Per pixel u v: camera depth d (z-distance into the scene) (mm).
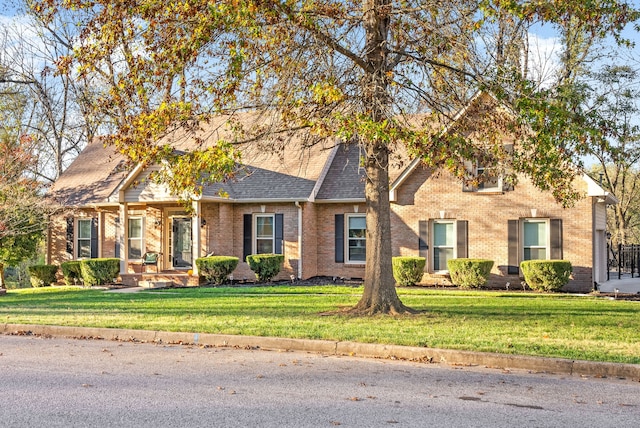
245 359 10508
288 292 22219
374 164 15211
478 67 13844
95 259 27719
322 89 12844
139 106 14211
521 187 24234
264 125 15117
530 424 6719
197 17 12703
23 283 44688
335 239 27984
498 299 19484
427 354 10547
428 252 25641
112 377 8961
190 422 6695
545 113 13242
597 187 22766
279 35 13422
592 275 23047
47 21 13797
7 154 29000
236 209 28203
